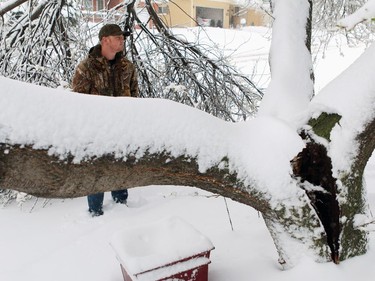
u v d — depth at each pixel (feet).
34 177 4.37
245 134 5.99
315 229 6.18
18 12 16.89
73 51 14.93
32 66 14.23
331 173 6.09
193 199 11.12
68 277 7.78
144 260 5.89
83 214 11.00
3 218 11.10
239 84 17.99
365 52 6.50
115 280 7.48
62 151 4.38
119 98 5.10
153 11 16.92
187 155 5.31
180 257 6.04
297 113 6.48
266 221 6.50
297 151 5.92
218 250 7.84
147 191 12.43
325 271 6.20
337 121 6.12
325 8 19.38
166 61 17.34
